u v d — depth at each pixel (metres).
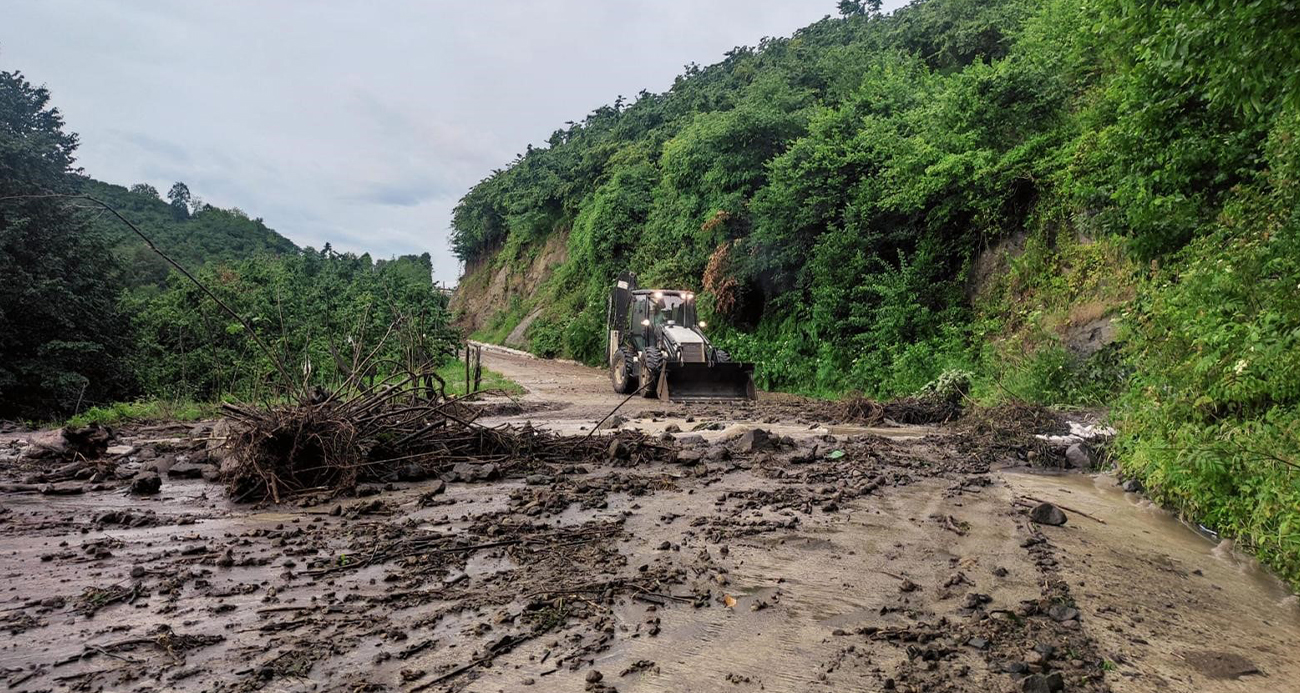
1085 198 11.98
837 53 26.89
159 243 71.38
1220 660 3.34
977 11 24.31
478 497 6.41
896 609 3.86
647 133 41.72
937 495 6.82
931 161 17.98
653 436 10.45
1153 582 4.48
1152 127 9.12
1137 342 8.33
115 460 8.08
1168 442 6.52
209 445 8.42
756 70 39.53
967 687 2.97
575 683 2.95
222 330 22.11
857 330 19.64
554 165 49.66
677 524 5.55
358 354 8.41
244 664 3.06
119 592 3.90
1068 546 5.21
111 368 19.64
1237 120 8.43
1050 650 3.35
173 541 4.96
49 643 3.25
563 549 4.82
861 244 19.50
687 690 2.91
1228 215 7.99
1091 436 9.25
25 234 18.45
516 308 48.81
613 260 35.41
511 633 3.44
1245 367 5.84
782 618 3.71
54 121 23.53
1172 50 5.38
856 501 6.47
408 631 3.44
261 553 4.68
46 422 15.70
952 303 18.06
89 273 19.86
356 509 5.77
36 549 4.74
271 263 35.50
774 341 22.23
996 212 17.31
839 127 20.91
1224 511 5.55
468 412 10.21
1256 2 4.58
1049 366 13.10
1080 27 13.95
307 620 3.56
